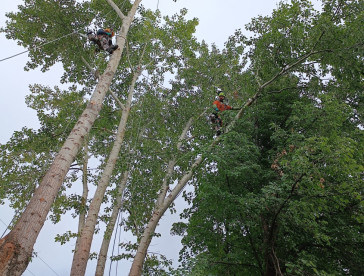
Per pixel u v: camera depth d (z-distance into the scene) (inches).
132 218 573.3
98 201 392.8
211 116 467.8
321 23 419.5
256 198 349.1
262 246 378.0
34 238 204.5
